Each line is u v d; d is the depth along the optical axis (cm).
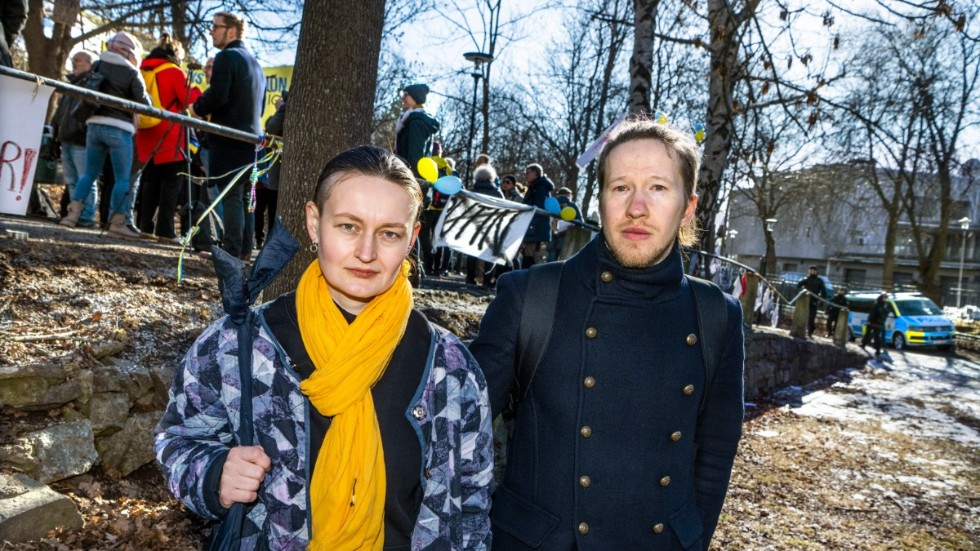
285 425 125
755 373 941
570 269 175
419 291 545
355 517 120
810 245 5094
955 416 960
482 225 432
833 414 889
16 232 391
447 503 135
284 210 321
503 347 168
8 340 268
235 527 125
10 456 229
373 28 318
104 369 269
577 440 160
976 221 4400
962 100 2284
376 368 125
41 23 1248
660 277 165
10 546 202
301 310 130
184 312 344
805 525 463
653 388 162
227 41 523
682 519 165
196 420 131
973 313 3262
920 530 482
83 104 517
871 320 1866
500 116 2348
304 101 316
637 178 162
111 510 242
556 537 158
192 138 649
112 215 528
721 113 729
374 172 129
